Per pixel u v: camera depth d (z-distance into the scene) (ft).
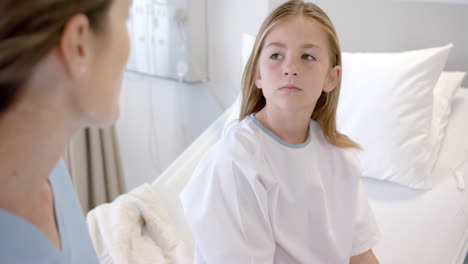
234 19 7.06
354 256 3.57
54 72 1.33
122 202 4.99
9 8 1.19
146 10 7.17
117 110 1.64
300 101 2.93
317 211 3.15
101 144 7.71
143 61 7.57
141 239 4.75
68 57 1.30
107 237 4.56
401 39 6.45
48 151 1.50
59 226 1.85
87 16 1.32
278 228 3.07
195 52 7.23
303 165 3.08
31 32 1.22
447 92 5.83
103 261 4.37
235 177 2.86
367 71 5.68
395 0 6.30
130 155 8.68
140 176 8.71
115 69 1.52
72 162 7.30
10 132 1.38
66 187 2.12
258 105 3.40
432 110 5.54
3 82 1.25
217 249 2.85
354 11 6.56
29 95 1.33
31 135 1.41
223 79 7.52
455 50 6.22
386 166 5.42
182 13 6.88
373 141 5.47
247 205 2.88
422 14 6.22
